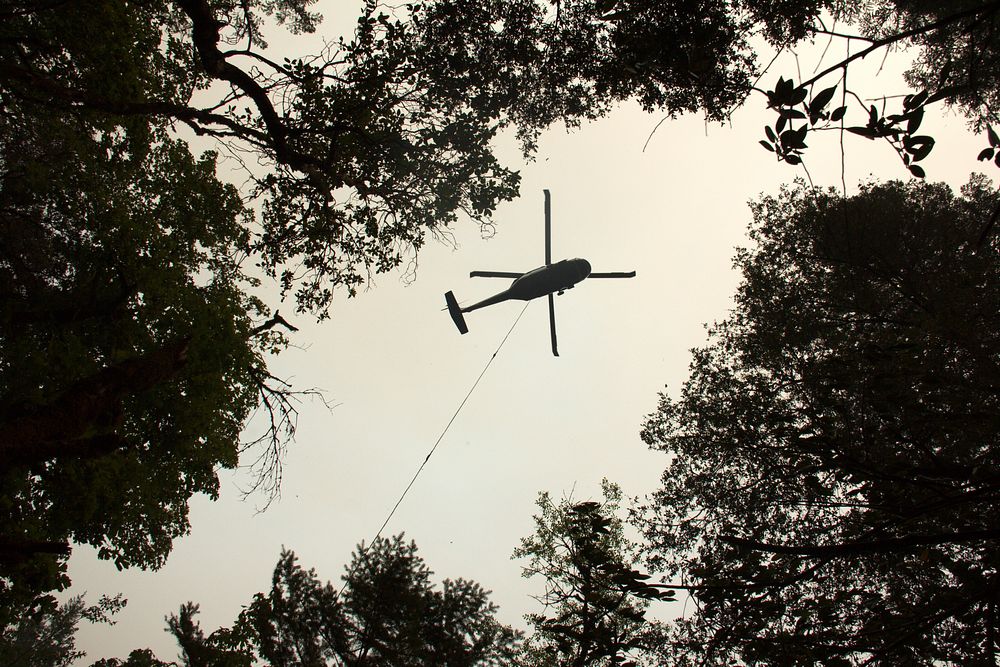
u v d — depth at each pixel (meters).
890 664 5.34
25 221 12.33
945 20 3.11
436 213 9.77
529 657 12.56
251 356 13.37
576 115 8.80
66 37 10.49
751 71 7.01
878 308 11.12
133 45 11.28
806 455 6.60
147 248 12.57
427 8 8.18
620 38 6.84
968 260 10.55
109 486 11.84
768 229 12.70
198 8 8.31
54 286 12.84
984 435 6.89
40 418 6.79
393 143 9.22
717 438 11.49
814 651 5.35
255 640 12.38
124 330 12.46
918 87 11.01
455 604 12.70
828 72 3.27
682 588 5.79
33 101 10.05
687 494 11.62
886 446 6.77
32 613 11.58
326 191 9.41
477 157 9.12
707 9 6.46
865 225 10.54
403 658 11.80
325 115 9.08
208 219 13.77
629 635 8.34
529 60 8.30
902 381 6.38
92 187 12.22
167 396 12.65
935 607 5.58
